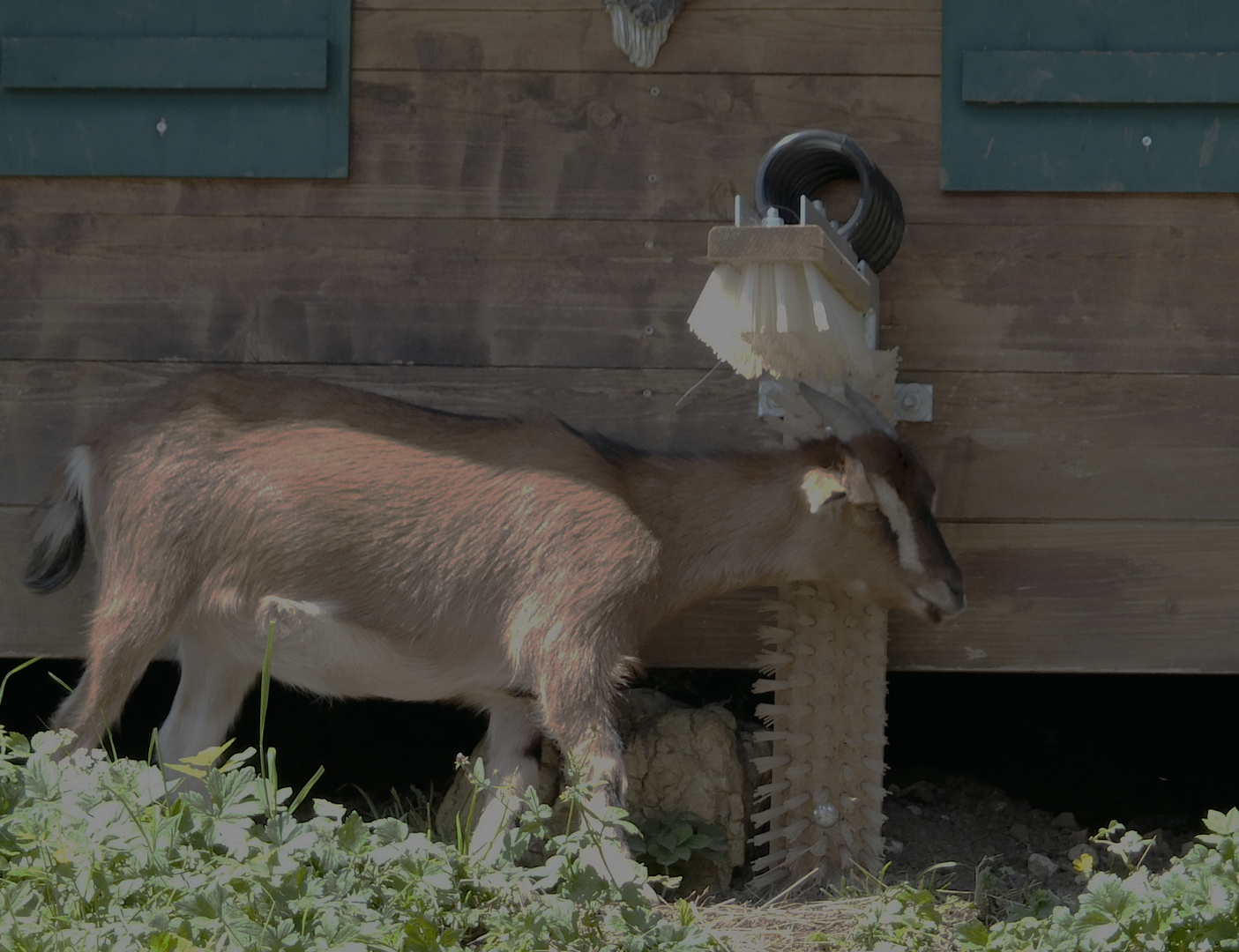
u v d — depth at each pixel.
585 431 8.90
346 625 8.11
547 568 7.98
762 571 8.40
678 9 9.06
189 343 9.26
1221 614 9.09
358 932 5.81
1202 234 9.06
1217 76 8.85
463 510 8.04
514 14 9.16
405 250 9.25
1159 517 9.11
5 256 9.23
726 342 7.04
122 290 9.24
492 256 9.24
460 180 9.23
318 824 6.52
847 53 9.11
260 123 9.16
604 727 7.87
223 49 9.09
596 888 6.54
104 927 5.73
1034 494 9.14
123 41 9.07
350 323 9.26
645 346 9.21
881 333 9.17
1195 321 9.09
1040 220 9.12
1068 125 9.01
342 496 8.02
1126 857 6.88
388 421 8.26
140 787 6.42
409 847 6.49
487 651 8.20
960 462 9.16
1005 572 9.16
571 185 9.20
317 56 9.07
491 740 8.59
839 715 8.64
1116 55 8.91
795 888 8.45
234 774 6.48
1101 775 10.99
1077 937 6.10
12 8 9.15
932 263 9.15
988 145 9.05
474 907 6.79
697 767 8.76
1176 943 6.07
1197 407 9.09
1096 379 9.12
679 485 8.28
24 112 9.13
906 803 10.28
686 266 9.19
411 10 9.18
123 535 8.05
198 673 8.70
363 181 9.24
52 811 6.25
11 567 9.20
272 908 5.93
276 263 9.25
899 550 8.12
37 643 9.21
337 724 11.41
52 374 9.23
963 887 8.44
